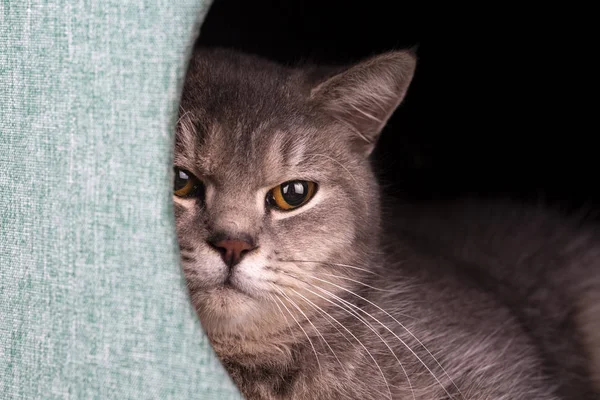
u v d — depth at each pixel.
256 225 0.38
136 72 0.34
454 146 0.65
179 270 0.34
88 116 0.34
